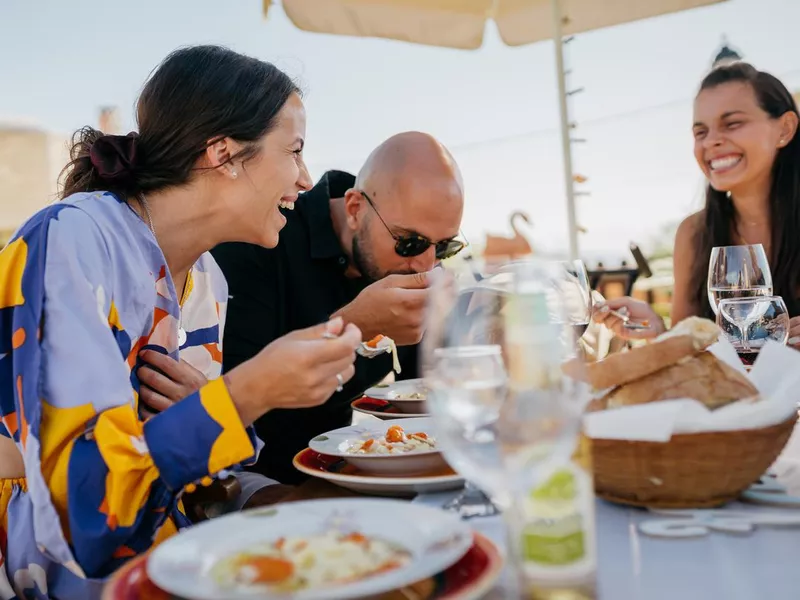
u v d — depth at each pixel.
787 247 2.94
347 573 0.60
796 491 0.85
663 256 6.61
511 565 0.65
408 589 0.61
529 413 0.60
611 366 0.86
